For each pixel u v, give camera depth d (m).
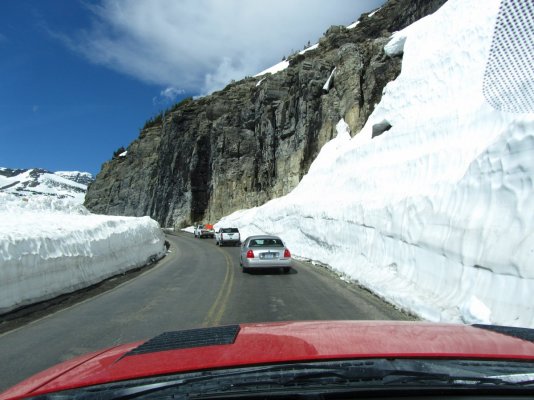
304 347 1.84
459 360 1.69
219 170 66.31
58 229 13.56
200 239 46.06
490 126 13.95
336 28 55.94
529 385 1.57
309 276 14.88
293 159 47.94
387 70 35.09
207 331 2.45
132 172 101.75
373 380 1.55
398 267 11.02
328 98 43.47
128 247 18.55
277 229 32.53
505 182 7.41
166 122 86.00
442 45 22.67
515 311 5.90
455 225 8.48
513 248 6.43
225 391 1.51
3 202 23.20
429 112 19.92
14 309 9.33
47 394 1.55
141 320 8.25
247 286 12.47
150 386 1.53
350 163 26.41
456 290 7.69
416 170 16.14
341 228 17.78
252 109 64.81
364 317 8.12
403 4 43.44
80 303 10.37
